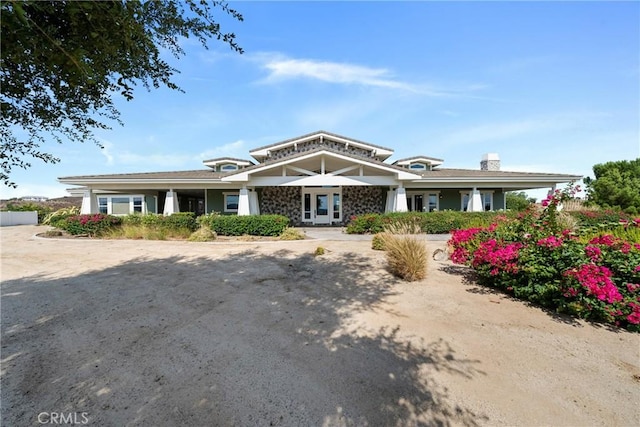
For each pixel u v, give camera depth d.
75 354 3.16
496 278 5.21
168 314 4.29
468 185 17.52
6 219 22.48
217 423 2.12
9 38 1.67
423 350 3.21
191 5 2.57
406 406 2.31
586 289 3.89
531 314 4.20
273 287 5.59
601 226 6.79
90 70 1.93
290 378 2.69
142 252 9.29
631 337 3.50
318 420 2.15
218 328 3.80
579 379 2.67
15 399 2.41
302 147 20.77
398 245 6.59
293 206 20.34
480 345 3.31
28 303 4.76
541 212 6.02
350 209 20.56
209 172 20.73
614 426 2.10
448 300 4.81
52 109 2.59
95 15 1.74
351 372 2.79
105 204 20.41
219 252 9.22
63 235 13.75
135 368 2.88
